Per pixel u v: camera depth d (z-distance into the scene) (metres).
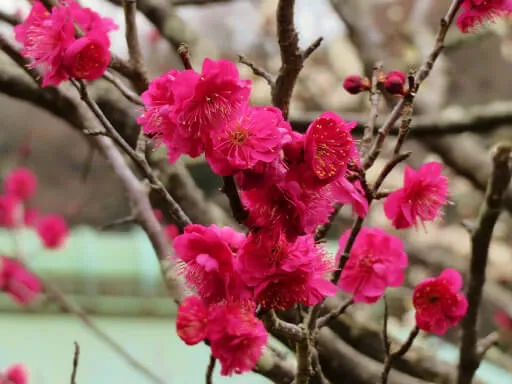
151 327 2.43
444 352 1.77
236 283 0.75
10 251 2.37
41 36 0.80
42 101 1.06
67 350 2.22
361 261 0.83
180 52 0.75
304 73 2.27
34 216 1.95
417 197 0.81
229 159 0.73
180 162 1.06
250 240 0.74
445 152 1.48
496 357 1.65
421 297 0.83
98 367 2.14
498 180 0.91
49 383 2.03
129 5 0.90
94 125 1.02
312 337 0.81
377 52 1.43
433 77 1.87
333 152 0.74
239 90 0.73
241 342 0.77
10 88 1.06
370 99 0.88
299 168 0.73
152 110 0.75
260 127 0.73
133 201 0.96
